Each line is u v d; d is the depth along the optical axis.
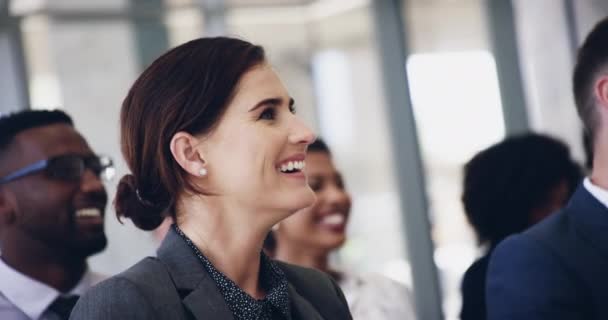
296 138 1.75
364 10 6.44
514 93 5.93
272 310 1.78
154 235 3.15
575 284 2.09
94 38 5.93
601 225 2.13
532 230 2.23
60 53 5.83
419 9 6.32
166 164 1.75
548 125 5.68
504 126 5.98
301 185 1.75
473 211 3.20
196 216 1.76
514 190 3.12
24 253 2.59
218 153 1.74
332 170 3.39
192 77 1.74
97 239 2.69
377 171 6.46
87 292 1.65
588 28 5.39
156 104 1.75
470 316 2.99
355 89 6.46
